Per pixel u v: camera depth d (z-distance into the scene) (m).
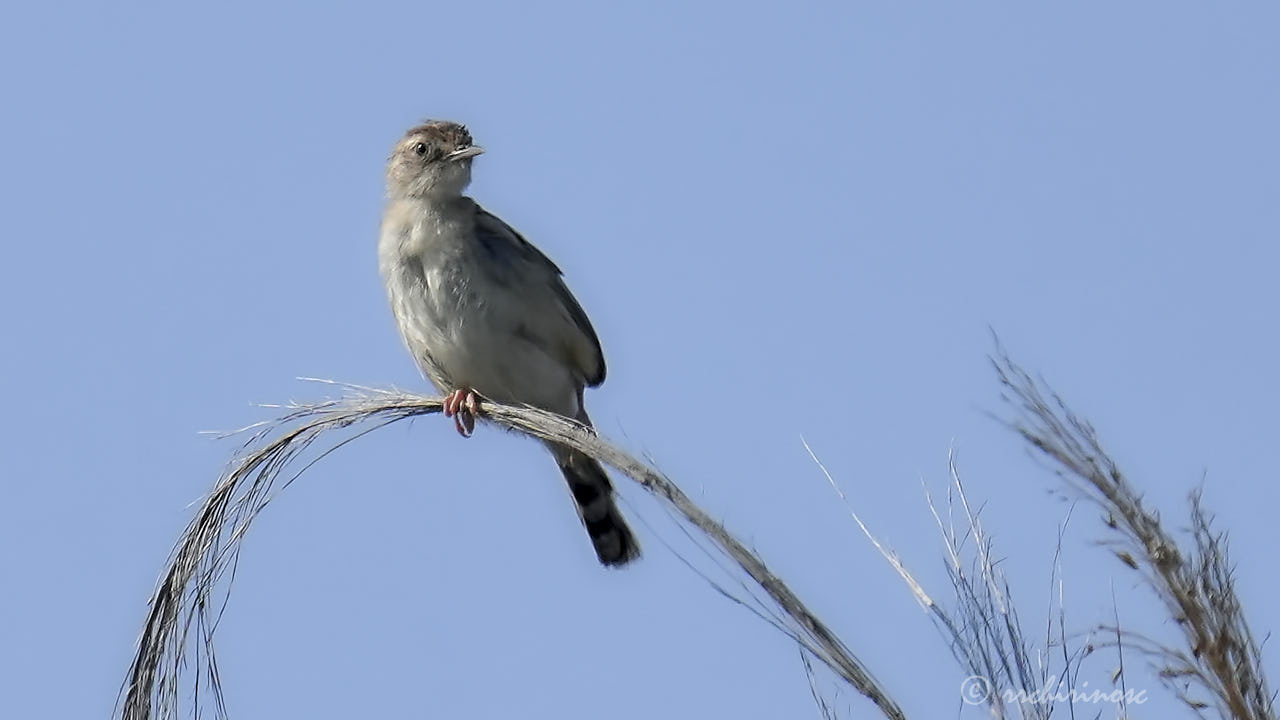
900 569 7.48
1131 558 7.25
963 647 7.32
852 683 7.39
